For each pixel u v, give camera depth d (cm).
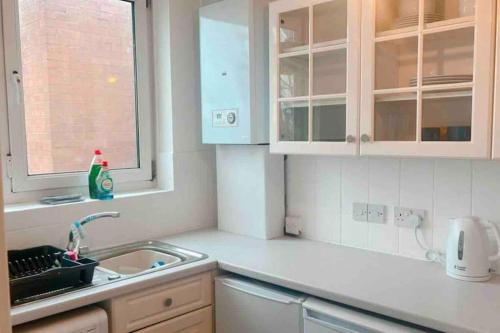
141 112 252
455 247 170
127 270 218
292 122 206
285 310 172
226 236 244
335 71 190
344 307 160
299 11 199
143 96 252
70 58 222
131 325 172
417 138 163
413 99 166
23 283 152
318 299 168
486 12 143
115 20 240
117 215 202
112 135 242
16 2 200
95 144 234
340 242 224
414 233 198
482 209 178
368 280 169
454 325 130
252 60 215
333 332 156
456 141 154
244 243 228
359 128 177
